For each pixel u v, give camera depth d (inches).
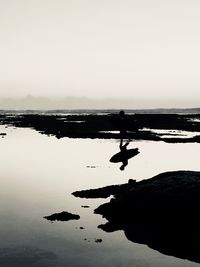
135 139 2482.8
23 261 499.5
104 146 2052.2
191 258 527.5
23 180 1058.7
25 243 567.5
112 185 946.1
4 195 877.2
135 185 821.2
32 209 757.3
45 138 2559.1
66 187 964.6
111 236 610.2
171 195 723.4
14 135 2787.9
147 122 4434.1
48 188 955.3
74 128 3415.4
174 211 685.9
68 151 1803.6
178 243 576.7
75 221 682.8
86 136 2716.5
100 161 1462.8
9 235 601.6
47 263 495.2
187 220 660.1
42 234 609.9
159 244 575.2
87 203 807.1
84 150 1846.7
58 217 698.8
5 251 534.0
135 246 570.3
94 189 914.1
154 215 692.1
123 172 1205.1
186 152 1774.1
